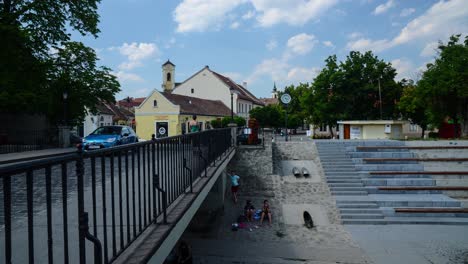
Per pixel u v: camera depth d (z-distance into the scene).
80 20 22.11
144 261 3.12
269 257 10.77
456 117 28.53
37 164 2.10
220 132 12.54
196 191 6.32
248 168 20.67
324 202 16.70
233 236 12.88
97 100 24.67
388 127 28.55
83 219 2.46
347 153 21.28
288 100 25.66
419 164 19.39
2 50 17.25
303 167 20.88
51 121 24.59
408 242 11.97
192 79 55.16
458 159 19.39
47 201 2.23
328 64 36.00
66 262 2.40
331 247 11.61
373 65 34.97
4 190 1.83
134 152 3.66
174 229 4.40
